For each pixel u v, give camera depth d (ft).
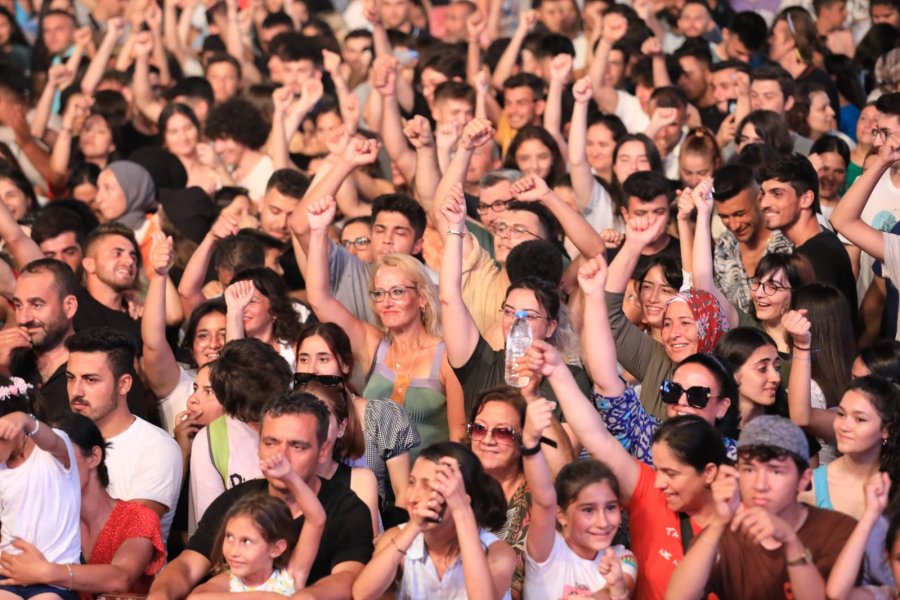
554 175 110.42
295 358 77.00
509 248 91.56
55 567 66.13
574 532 64.64
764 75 118.62
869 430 67.92
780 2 160.86
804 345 74.13
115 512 70.49
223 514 67.87
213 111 122.01
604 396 71.67
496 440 68.23
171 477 75.05
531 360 65.87
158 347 82.99
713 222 103.14
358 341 82.94
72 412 70.90
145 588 70.38
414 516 62.90
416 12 165.37
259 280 83.87
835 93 128.06
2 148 124.67
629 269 80.12
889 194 94.99
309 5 167.12
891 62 114.93
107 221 111.34
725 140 120.16
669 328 78.54
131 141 131.64
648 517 65.62
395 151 110.73
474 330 77.51
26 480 66.69
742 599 62.44
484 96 116.57
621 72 134.82
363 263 89.76
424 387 79.97
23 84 131.13
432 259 98.02
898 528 61.36
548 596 64.54
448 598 64.18
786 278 82.33
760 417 63.16
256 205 119.85
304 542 64.69
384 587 63.05
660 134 118.01
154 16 150.71
